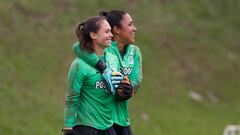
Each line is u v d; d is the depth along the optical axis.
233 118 89.00
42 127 66.00
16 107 67.25
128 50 25.59
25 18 83.88
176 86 89.94
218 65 100.19
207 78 96.06
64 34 85.88
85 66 24.02
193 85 92.81
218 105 91.69
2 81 70.00
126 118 25.33
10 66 73.44
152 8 102.31
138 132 73.56
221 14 112.62
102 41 24.12
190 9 108.12
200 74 95.94
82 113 24.38
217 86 95.81
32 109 68.44
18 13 83.81
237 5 116.75
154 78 88.56
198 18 107.81
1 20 80.56
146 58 90.94
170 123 80.00
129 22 25.36
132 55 25.61
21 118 65.88
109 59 24.67
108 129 24.48
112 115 24.80
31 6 86.25
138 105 80.00
